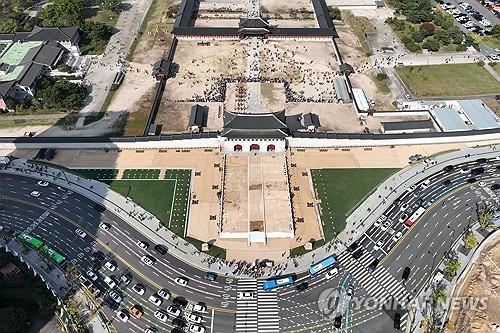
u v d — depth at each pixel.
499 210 133.88
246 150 153.25
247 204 135.00
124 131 164.88
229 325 107.38
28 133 163.00
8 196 138.75
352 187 142.62
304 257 122.56
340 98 180.50
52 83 181.50
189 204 137.12
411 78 195.12
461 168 148.75
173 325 106.94
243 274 118.31
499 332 104.88
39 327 105.75
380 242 125.94
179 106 176.88
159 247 124.06
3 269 114.31
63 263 120.00
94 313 109.06
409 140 157.00
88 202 137.50
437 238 126.75
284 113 156.75
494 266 119.75
